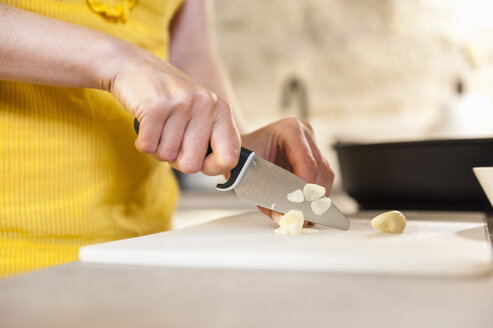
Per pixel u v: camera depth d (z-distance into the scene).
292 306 0.47
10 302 0.49
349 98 2.14
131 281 0.54
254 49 2.26
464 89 1.99
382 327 0.42
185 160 0.67
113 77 0.67
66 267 0.59
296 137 0.80
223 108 0.69
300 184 0.76
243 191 0.73
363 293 0.49
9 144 0.74
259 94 2.27
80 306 0.48
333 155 2.17
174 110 0.65
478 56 1.96
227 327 0.43
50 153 0.77
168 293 0.50
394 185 0.91
